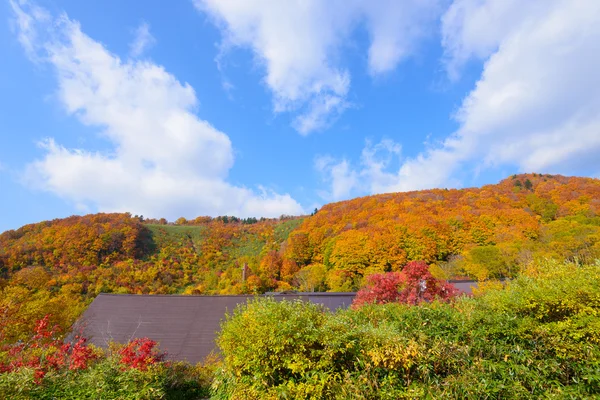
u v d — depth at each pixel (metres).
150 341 7.75
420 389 3.82
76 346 6.57
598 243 26.28
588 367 4.03
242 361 4.74
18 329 11.74
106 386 5.23
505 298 5.49
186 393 7.80
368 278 10.23
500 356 4.45
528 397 3.68
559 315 4.93
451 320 5.35
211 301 18.33
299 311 5.03
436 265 35.75
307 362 4.41
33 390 4.82
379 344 4.42
